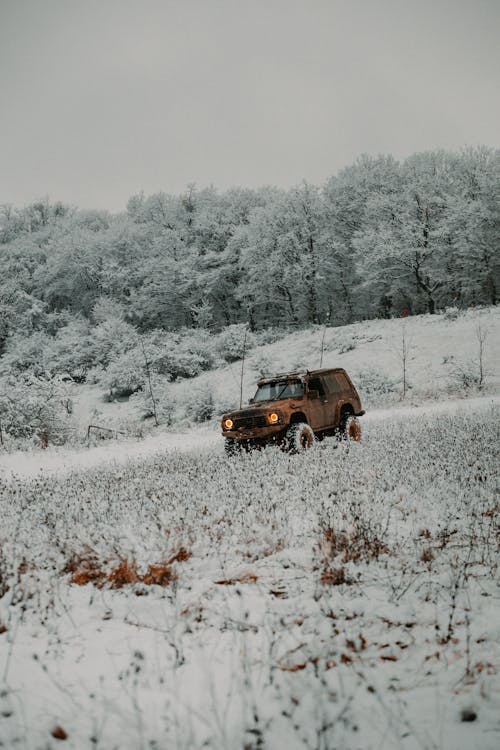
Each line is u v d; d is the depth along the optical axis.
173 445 15.73
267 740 2.13
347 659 2.75
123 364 37.53
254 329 54.66
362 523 4.64
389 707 2.31
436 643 2.85
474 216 38.44
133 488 7.33
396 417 15.44
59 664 2.82
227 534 5.03
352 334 36.91
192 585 3.96
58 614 3.50
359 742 2.11
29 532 5.30
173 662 2.78
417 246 40.97
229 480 7.24
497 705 2.28
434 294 45.00
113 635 3.18
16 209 82.88
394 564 4.14
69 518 5.77
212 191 65.19
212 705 2.36
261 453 9.52
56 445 17.61
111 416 32.47
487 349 28.17
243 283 53.47
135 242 61.06
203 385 30.75
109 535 4.87
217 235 58.72
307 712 2.30
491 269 39.91
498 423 10.62
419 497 5.93
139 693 2.50
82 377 45.34
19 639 3.15
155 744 2.13
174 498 6.30
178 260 57.16
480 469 6.65
